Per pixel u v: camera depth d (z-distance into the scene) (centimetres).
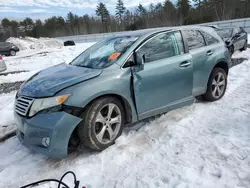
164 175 260
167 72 364
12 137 394
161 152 306
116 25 7075
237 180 241
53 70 372
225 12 5425
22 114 294
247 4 5241
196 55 412
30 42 3378
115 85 312
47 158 317
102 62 349
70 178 271
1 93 708
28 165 305
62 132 274
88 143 300
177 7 6294
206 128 357
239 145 300
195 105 457
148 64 348
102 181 262
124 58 333
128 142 337
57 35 7206
